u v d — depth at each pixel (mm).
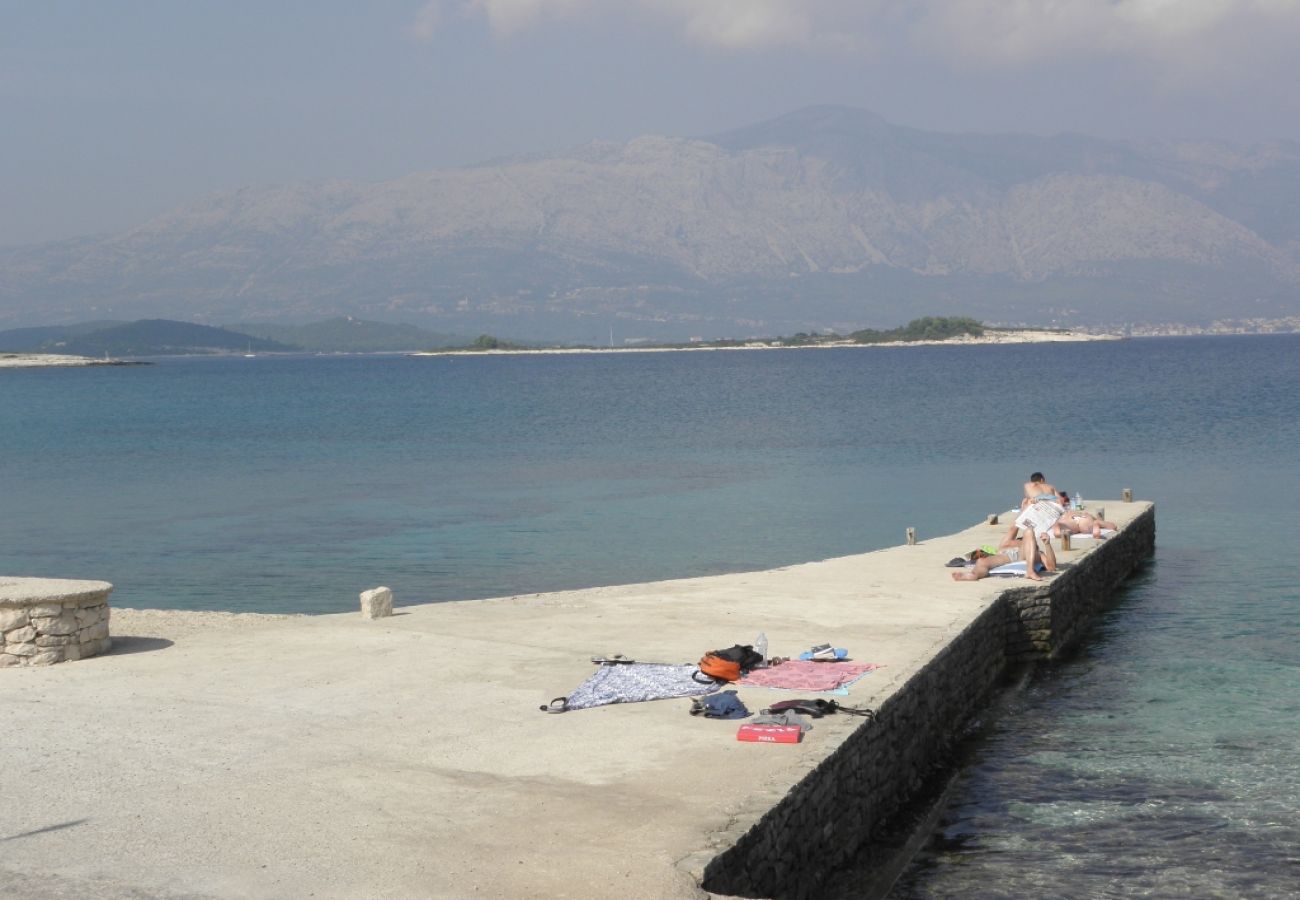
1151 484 44000
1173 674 18578
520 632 17000
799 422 80125
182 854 8750
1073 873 11336
